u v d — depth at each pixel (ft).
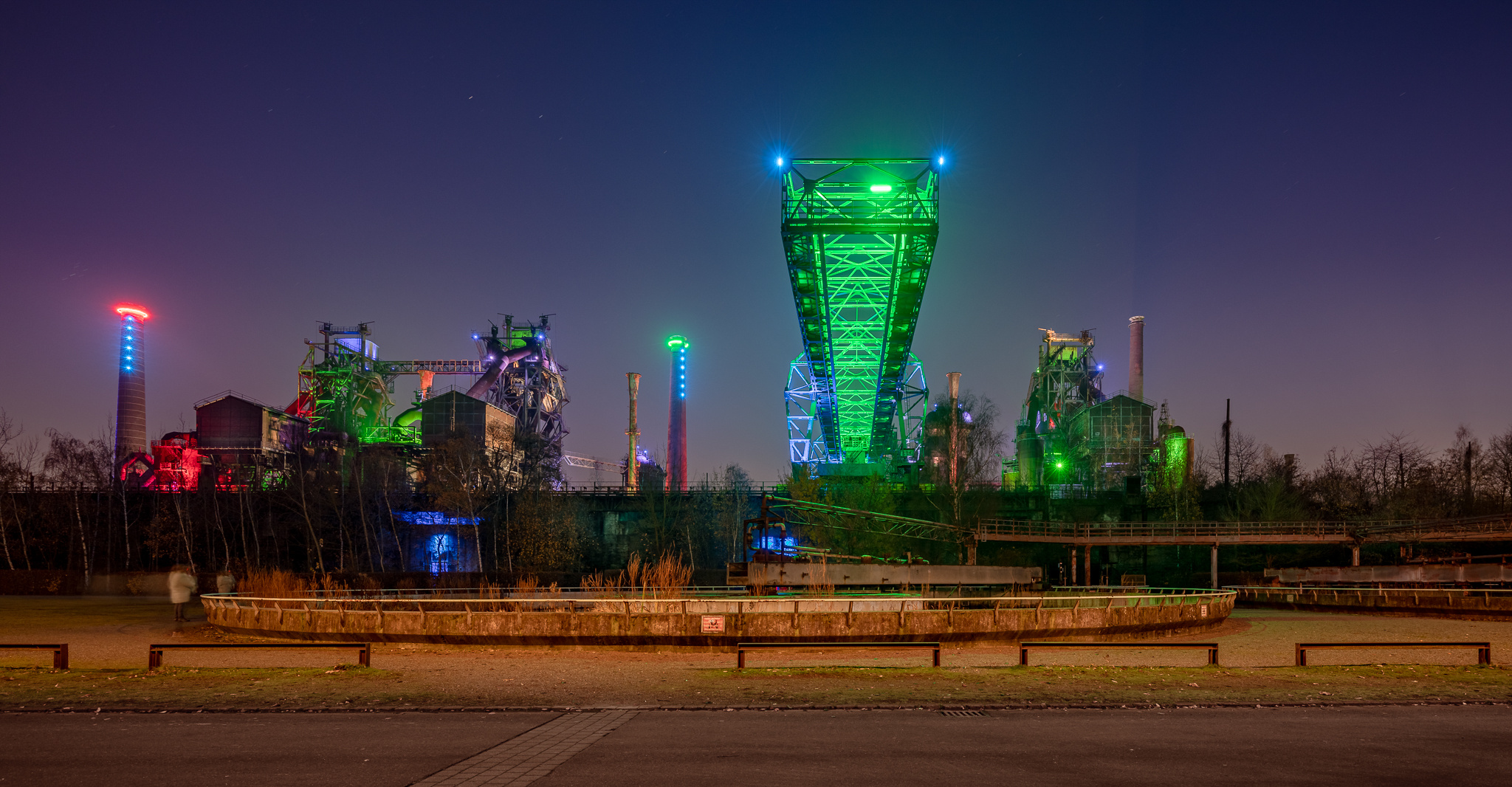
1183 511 277.23
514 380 459.73
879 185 232.32
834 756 37.17
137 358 490.08
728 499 284.82
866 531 220.02
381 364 467.93
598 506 296.51
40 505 268.82
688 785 32.55
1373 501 291.58
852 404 364.58
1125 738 40.65
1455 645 66.03
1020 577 148.36
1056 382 453.99
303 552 278.46
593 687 55.62
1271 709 47.98
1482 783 33.06
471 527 276.82
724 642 88.58
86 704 48.42
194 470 325.42
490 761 36.27
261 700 50.19
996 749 38.45
